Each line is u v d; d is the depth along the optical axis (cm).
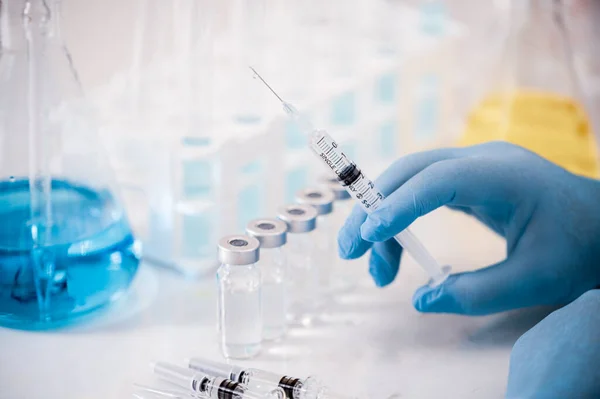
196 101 130
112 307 126
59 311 115
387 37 195
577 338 101
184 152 129
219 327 114
